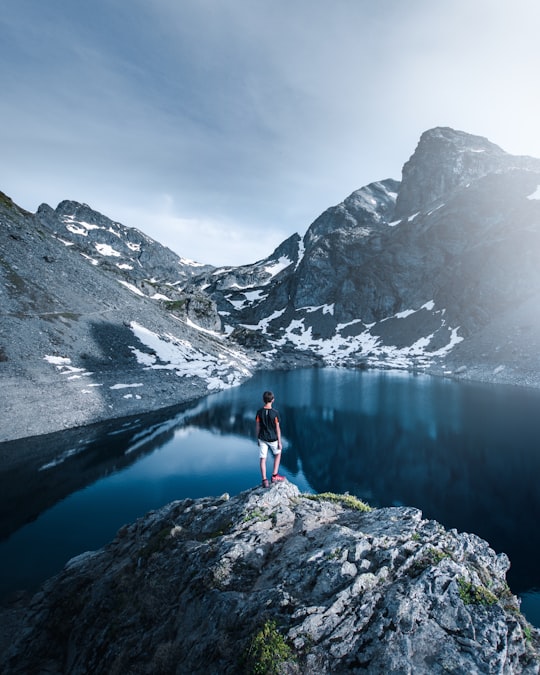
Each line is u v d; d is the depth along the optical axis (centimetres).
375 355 12675
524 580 1878
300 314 18362
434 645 586
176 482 3062
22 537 2230
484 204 14812
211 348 9994
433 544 840
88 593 1214
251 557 880
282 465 3525
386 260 16775
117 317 7869
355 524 997
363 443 4128
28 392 4319
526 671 580
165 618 849
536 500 2708
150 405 5384
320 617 639
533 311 10012
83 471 3212
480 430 4366
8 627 1380
